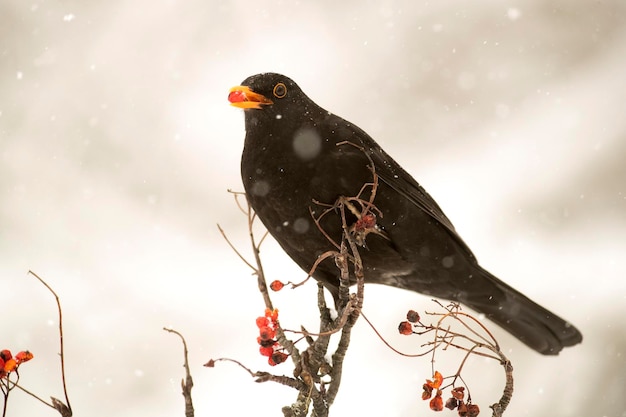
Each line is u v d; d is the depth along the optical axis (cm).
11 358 455
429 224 726
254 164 692
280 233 698
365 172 679
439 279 763
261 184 688
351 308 506
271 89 691
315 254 696
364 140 712
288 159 680
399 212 705
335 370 525
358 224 549
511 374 483
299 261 714
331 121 703
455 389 498
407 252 729
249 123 701
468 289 774
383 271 741
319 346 527
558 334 802
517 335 814
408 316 499
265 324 491
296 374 498
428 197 739
